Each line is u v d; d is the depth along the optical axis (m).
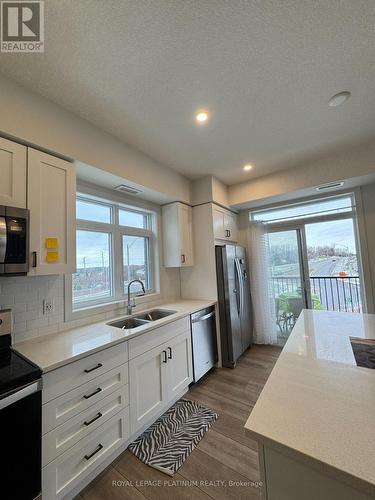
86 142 1.88
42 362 1.28
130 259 2.89
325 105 1.86
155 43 1.28
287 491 0.61
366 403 0.77
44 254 1.54
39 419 1.18
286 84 1.62
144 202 2.97
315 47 1.35
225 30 1.22
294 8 1.13
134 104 1.75
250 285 3.72
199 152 2.52
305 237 3.46
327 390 0.86
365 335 1.45
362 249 2.94
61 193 1.67
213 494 1.33
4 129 1.41
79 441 1.37
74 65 1.39
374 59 1.44
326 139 2.38
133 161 2.34
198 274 3.26
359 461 0.54
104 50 1.30
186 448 1.66
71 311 2.01
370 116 2.02
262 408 0.77
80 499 1.33
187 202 3.18
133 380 1.76
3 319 1.44
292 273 3.57
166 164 2.77
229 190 3.59
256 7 1.12
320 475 0.57
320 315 1.97
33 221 1.49
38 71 1.42
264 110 1.89
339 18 1.19
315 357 1.16
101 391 1.52
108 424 1.54
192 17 1.15
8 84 1.45
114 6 1.08
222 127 2.10
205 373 2.74
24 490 1.10
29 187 1.49
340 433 0.63
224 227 3.46
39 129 1.58
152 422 1.94
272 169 3.06
